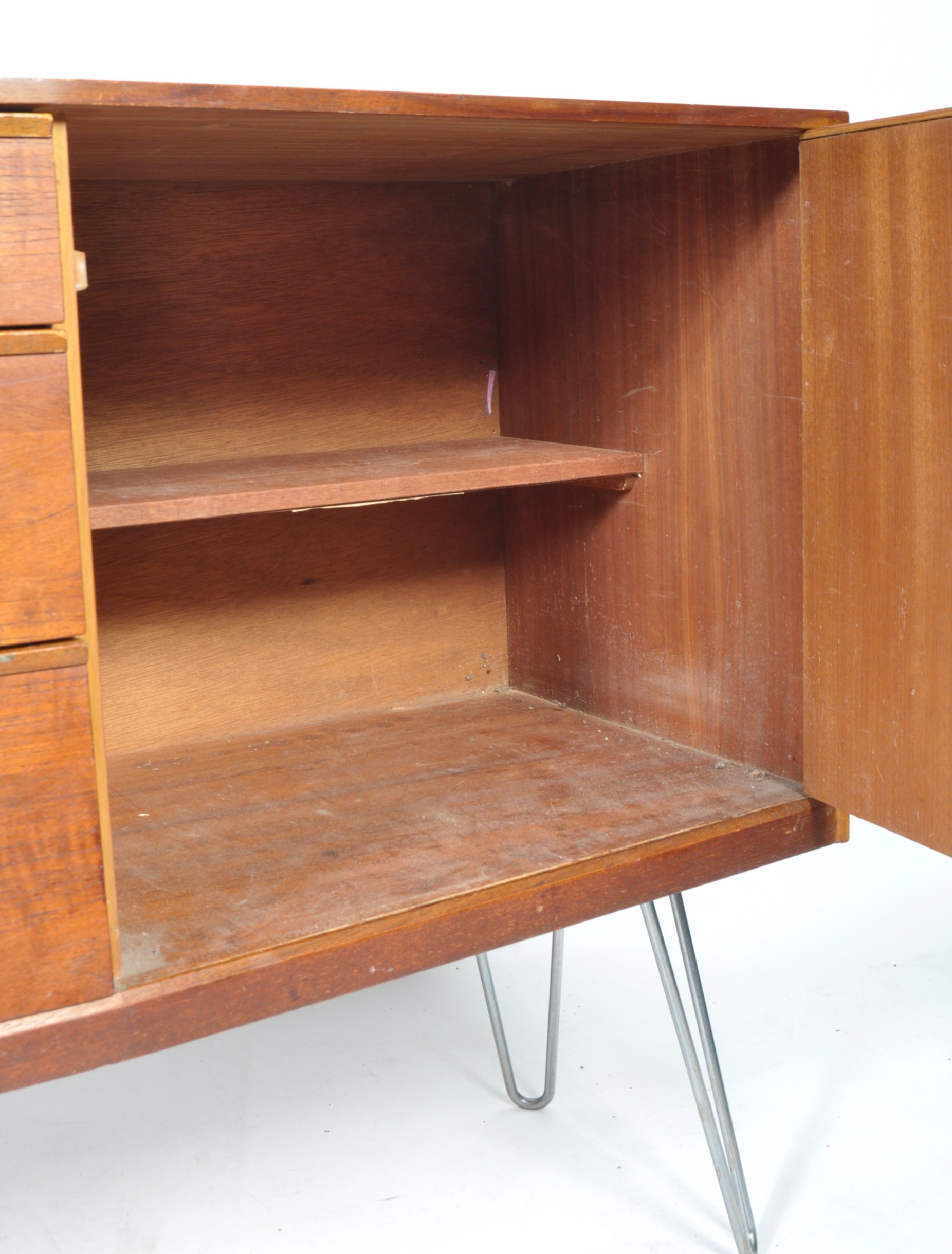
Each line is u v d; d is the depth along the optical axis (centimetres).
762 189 124
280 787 139
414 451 153
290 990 104
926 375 110
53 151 88
